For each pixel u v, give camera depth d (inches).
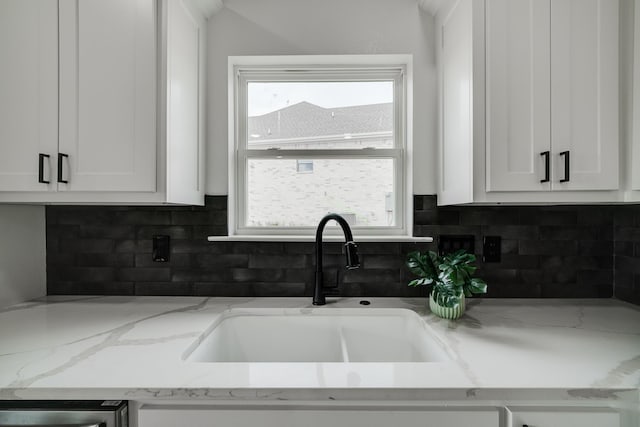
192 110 54.6
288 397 28.0
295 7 59.5
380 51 59.3
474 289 46.0
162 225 58.8
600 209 57.0
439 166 57.4
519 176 43.9
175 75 48.8
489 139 43.9
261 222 64.1
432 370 30.7
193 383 28.6
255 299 56.8
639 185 41.9
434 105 59.0
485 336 39.4
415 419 28.9
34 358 33.3
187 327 42.5
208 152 59.8
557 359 33.1
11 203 51.7
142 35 45.7
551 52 43.8
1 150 45.8
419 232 58.6
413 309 51.1
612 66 43.6
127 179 45.9
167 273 58.7
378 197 63.9
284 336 51.3
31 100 45.9
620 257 55.6
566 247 57.2
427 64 59.1
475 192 44.3
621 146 43.9
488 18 43.8
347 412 29.0
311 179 64.2
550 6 43.7
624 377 29.5
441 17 55.9
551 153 43.8
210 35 59.9
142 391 28.1
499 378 29.3
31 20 45.9
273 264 58.6
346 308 51.8
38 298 57.0
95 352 34.7
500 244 57.7
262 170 64.4
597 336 39.5
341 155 63.7
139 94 45.9
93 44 45.8
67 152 45.9
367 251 58.3
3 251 51.7
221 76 59.9
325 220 52.1
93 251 58.6
